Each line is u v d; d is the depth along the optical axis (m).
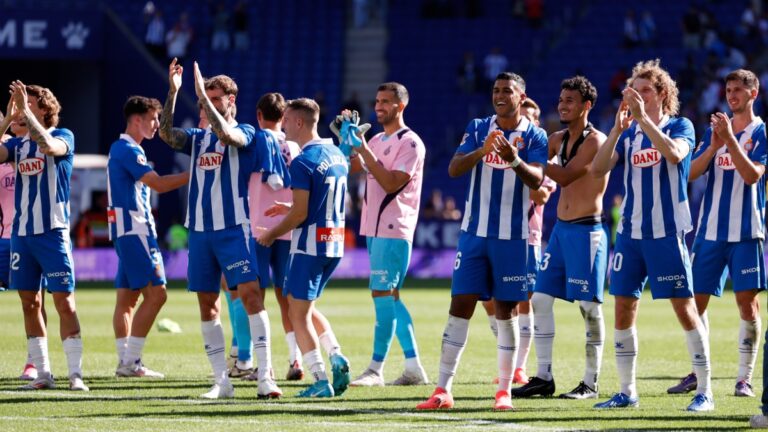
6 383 36.19
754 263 35.34
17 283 34.66
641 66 32.16
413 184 37.22
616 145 31.83
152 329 55.81
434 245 110.56
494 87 30.70
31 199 34.22
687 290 30.98
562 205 34.50
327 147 32.78
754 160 35.75
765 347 27.80
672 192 30.92
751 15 125.62
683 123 31.11
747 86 35.78
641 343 50.91
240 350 38.03
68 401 31.67
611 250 103.56
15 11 120.00
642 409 31.05
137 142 38.28
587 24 131.25
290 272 32.78
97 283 96.38
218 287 33.19
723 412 30.47
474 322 61.72
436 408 30.61
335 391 32.41
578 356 45.50
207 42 133.88
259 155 33.94
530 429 27.12
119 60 125.06
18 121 36.09
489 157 30.53
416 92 131.00
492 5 134.62
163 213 122.12
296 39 135.50
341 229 32.97
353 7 137.62
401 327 36.97
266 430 26.88
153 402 31.55
